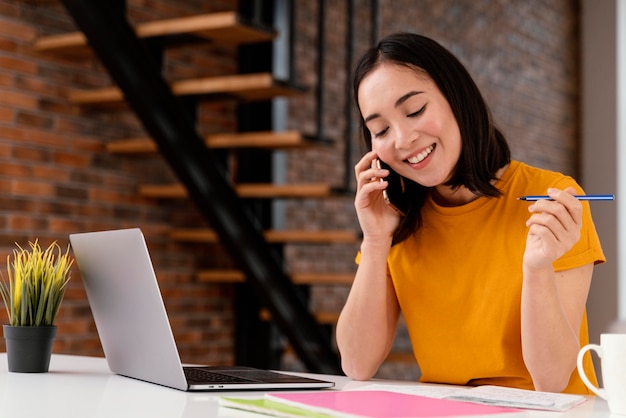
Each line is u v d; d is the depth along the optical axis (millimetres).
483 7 6879
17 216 3641
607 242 7914
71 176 3891
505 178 1806
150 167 4305
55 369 1789
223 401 1270
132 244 1474
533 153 7578
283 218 4191
